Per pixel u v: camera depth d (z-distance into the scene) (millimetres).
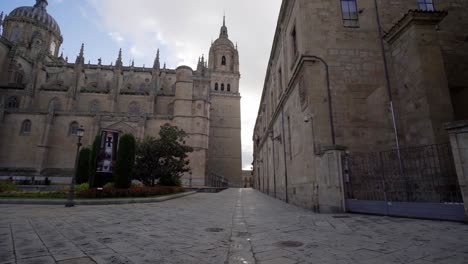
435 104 8992
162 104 61875
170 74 69938
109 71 66438
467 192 5777
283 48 16016
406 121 10023
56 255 4125
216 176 60188
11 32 67000
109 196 14453
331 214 8422
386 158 9883
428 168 8773
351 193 8867
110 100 58031
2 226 6609
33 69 56188
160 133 23156
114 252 4316
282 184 16406
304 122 11023
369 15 11875
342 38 11484
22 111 49656
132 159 16906
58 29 74750
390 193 9250
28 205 11977
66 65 62844
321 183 9188
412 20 9766
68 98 55938
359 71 11102
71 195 11727
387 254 3910
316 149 9898
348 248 4293
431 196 8531
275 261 3736
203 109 55312
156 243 4938
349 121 10523
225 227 6660
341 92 10820
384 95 10852
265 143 27188
